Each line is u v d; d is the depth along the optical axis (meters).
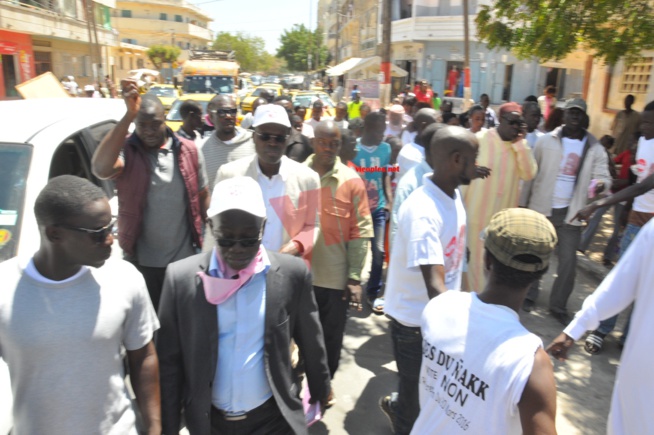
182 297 1.97
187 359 2.00
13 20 20.09
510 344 1.51
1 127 2.99
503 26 6.88
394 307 2.75
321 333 2.28
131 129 4.05
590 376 3.98
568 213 4.65
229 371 2.02
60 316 1.71
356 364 4.12
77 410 1.76
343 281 3.44
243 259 1.91
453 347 1.64
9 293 1.71
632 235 4.29
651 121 4.16
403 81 26.36
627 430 2.27
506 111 4.02
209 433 2.03
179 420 2.09
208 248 3.03
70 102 3.86
